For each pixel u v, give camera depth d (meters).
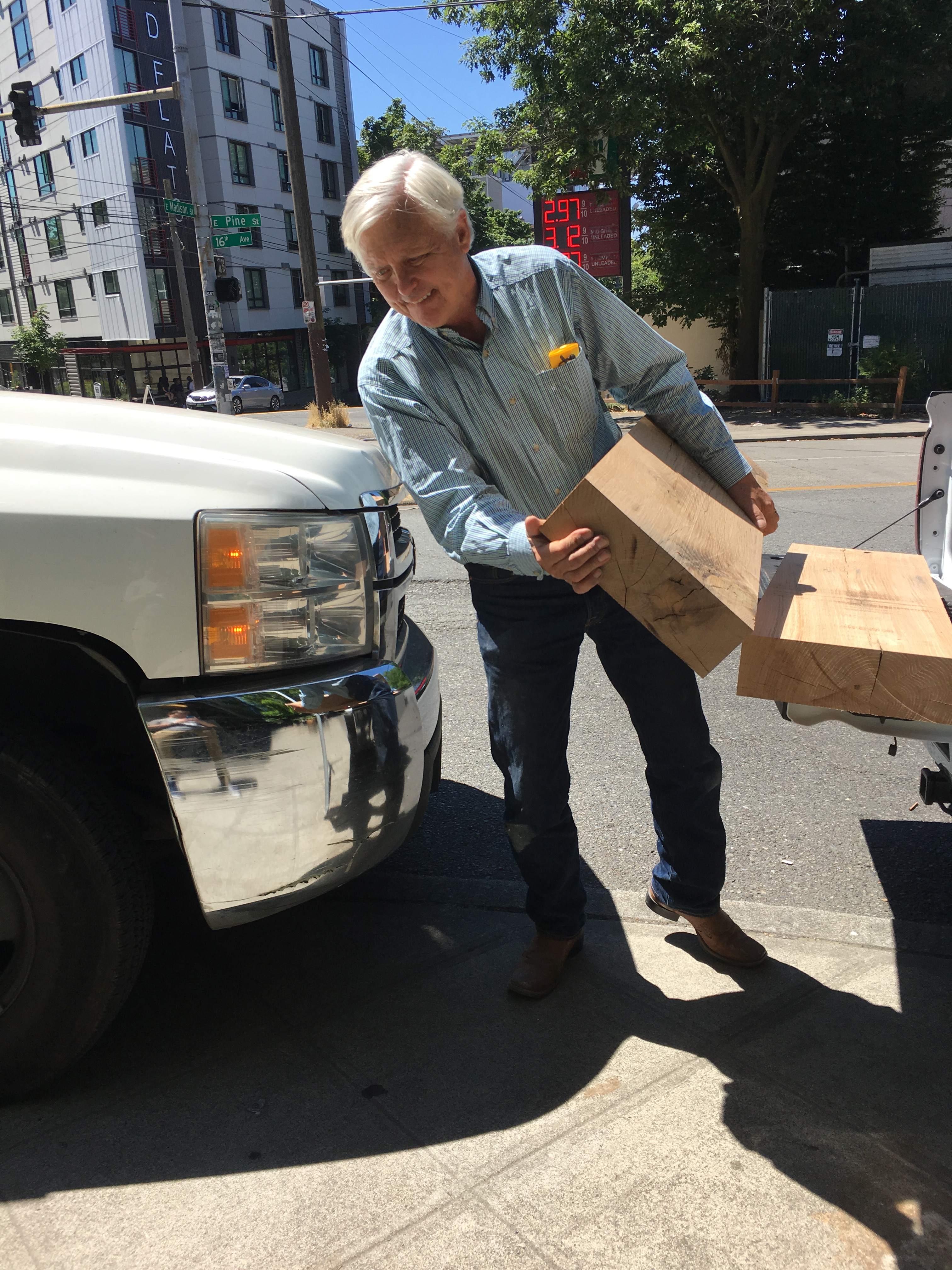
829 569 2.12
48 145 36.84
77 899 1.71
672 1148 1.69
